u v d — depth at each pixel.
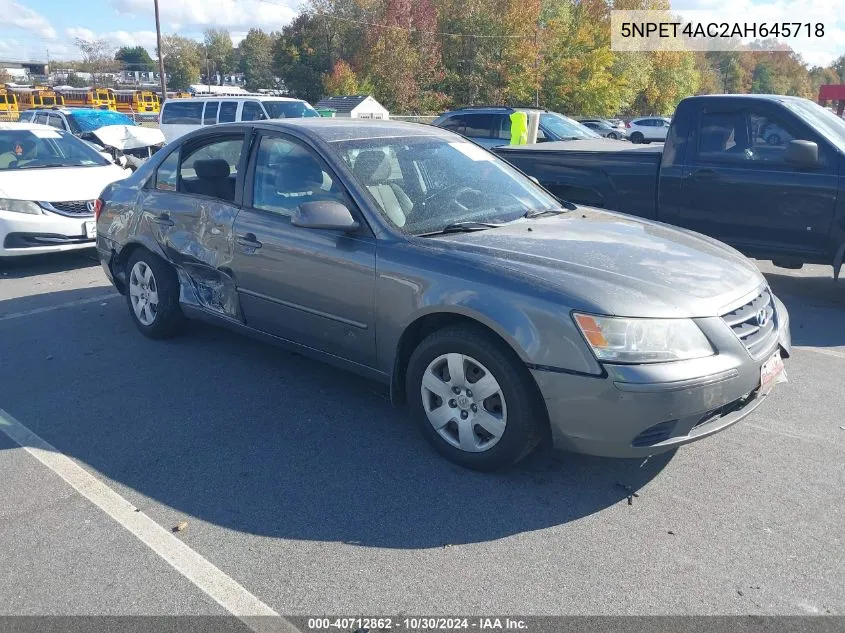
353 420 4.19
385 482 3.49
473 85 51.69
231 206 4.67
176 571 2.84
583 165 7.53
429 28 50.44
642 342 3.06
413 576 2.80
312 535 3.07
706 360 3.13
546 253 3.57
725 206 6.76
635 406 3.04
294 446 3.87
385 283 3.72
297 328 4.34
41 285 7.52
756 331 3.44
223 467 3.65
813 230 6.39
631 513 3.23
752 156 6.61
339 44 56.62
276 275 4.32
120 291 6.01
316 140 4.27
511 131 14.54
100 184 8.47
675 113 6.98
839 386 4.76
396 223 3.89
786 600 2.65
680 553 2.94
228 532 3.09
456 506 3.28
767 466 3.66
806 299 7.04
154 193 5.36
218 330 5.84
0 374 4.93
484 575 2.80
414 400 3.74
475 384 3.44
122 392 4.61
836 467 3.65
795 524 3.14
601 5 57.44
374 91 49.22
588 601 2.65
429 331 3.78
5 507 3.29
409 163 4.38
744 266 3.78
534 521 3.16
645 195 7.21
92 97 51.34
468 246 3.65
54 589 2.73
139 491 3.43
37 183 8.08
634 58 58.97
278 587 2.74
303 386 4.69
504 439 3.37
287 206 4.35
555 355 3.14
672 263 3.56
